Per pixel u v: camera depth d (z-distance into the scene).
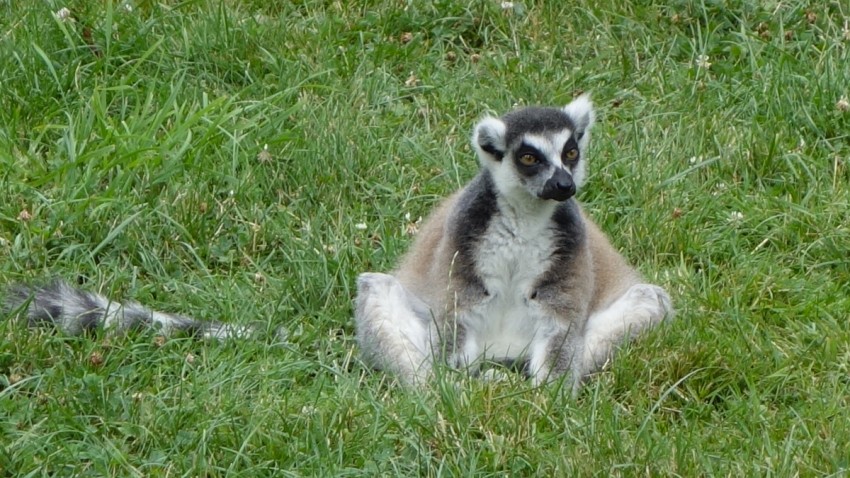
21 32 20.83
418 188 19.25
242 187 18.62
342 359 15.74
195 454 13.22
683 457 13.02
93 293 16.39
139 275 17.52
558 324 15.58
